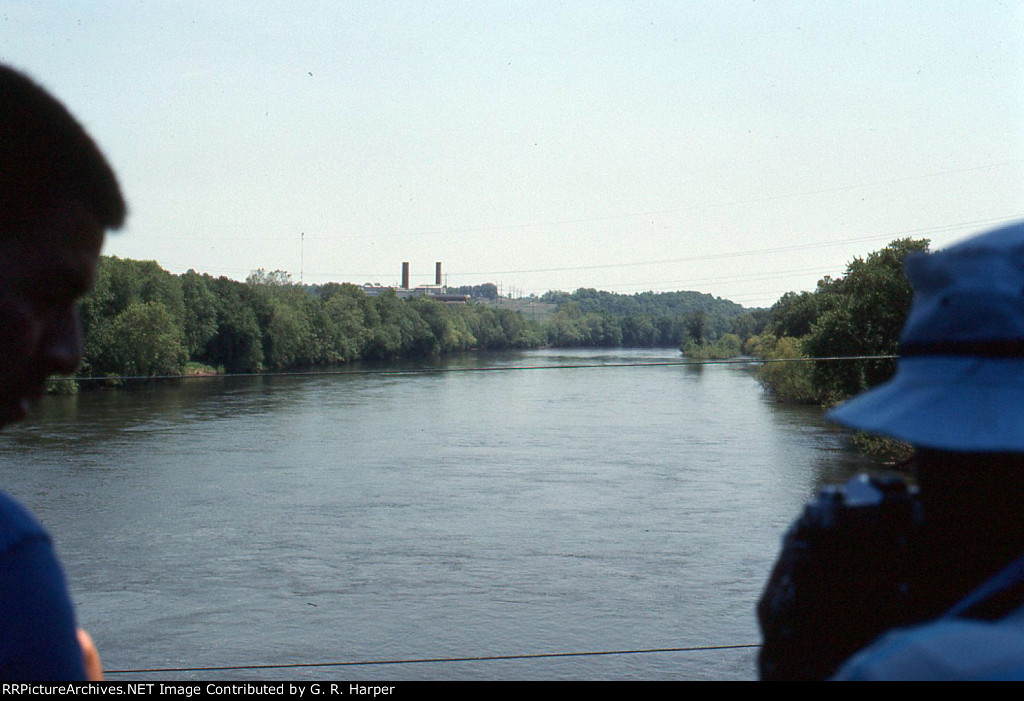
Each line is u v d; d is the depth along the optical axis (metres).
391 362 118.31
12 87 1.15
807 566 1.35
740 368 114.19
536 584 21.03
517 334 181.38
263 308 97.31
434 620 18.61
